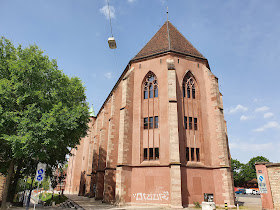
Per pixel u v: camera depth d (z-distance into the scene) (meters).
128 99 29.19
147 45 34.06
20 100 17.98
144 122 28.30
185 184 24.00
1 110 16.94
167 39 32.25
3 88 17.75
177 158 23.58
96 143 43.03
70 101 23.36
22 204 27.06
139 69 31.02
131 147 27.34
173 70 27.22
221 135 26.34
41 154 18.45
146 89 29.84
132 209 21.03
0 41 21.83
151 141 26.92
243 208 23.34
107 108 39.19
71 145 24.77
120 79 37.06
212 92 28.67
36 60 20.70
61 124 18.80
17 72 19.20
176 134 24.44
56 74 22.56
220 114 27.30
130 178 25.89
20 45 22.14
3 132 18.17
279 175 18.95
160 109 27.38
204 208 20.36
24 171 27.73
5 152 22.62
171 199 22.41
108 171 29.09
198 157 26.45
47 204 35.78
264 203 19.30
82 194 54.47
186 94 28.62
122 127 27.59
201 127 27.53
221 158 25.52
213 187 25.09
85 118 22.61
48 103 19.97
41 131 17.44
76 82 25.20
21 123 17.08
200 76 30.05
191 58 30.36
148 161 26.23
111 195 28.16
